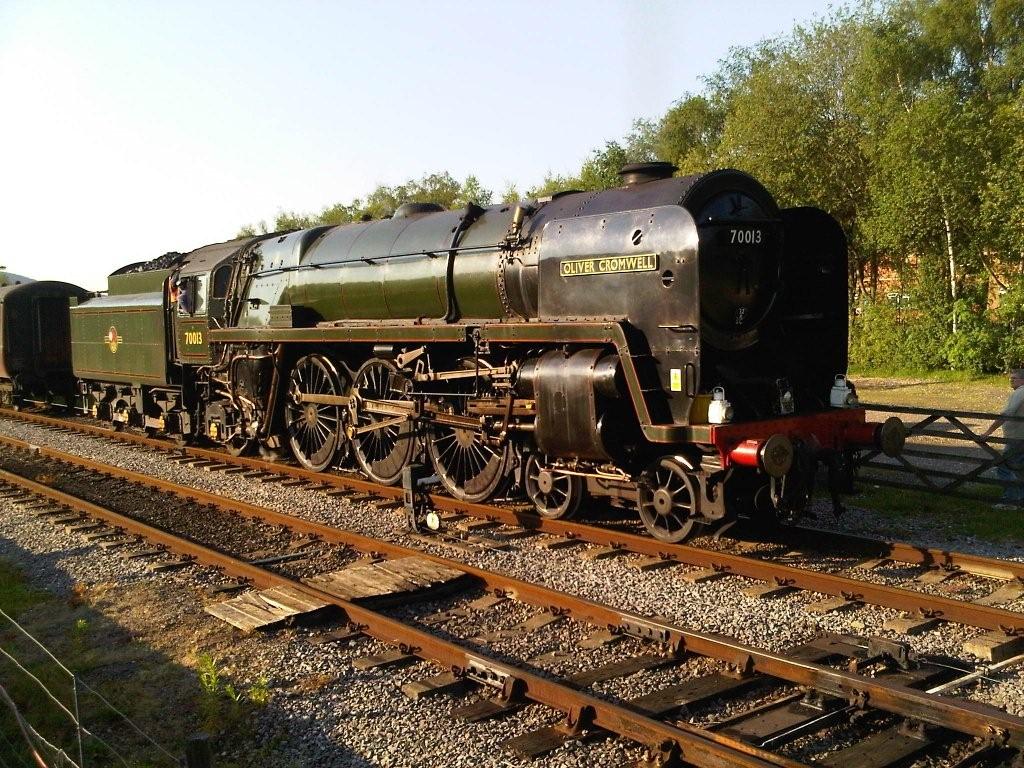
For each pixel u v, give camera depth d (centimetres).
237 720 477
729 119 3266
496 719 471
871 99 2931
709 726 446
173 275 1514
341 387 1184
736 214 806
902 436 809
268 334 1245
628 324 791
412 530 875
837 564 743
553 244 870
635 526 887
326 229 1305
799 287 910
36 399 2339
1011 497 944
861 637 559
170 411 1579
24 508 1032
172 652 582
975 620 583
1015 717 409
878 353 2809
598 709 448
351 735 457
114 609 673
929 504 950
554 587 690
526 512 903
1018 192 2378
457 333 953
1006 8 2888
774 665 497
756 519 851
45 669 556
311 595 657
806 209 891
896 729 440
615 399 807
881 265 3262
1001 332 2472
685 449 784
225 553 811
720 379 793
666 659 536
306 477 1191
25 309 2173
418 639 564
